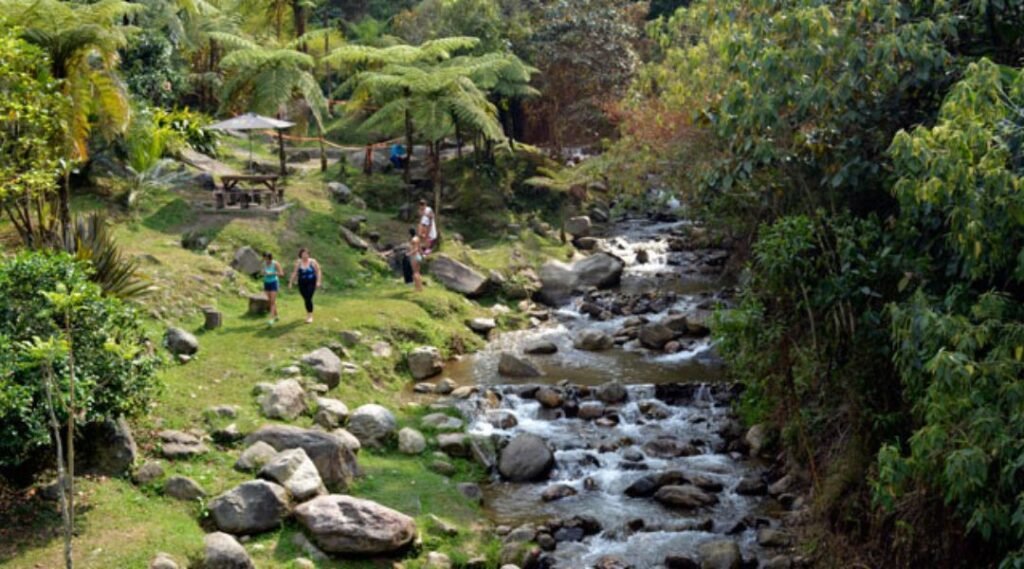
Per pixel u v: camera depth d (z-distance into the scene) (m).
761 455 14.52
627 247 28.97
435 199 25.88
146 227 22.19
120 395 11.57
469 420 15.98
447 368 18.78
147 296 17.80
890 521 10.34
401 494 12.98
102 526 10.77
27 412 10.27
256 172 29.09
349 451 13.45
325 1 45.75
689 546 12.09
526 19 35.69
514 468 14.24
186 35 35.31
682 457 14.65
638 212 33.69
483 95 28.39
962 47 11.57
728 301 22.56
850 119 11.23
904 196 9.02
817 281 11.28
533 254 26.17
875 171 11.13
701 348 19.61
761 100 11.68
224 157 31.06
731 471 14.13
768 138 12.28
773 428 14.62
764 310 12.52
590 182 29.97
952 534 9.20
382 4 50.09
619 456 14.67
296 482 12.19
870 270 10.67
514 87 31.41
